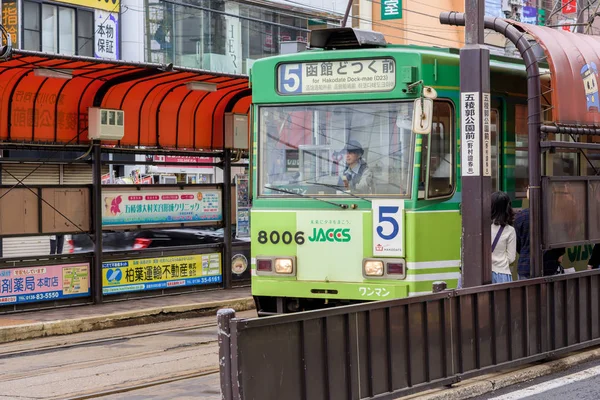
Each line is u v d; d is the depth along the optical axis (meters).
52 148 14.45
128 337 12.84
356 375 7.43
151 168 28.30
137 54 27.06
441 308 8.41
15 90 13.75
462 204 9.64
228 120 16.88
